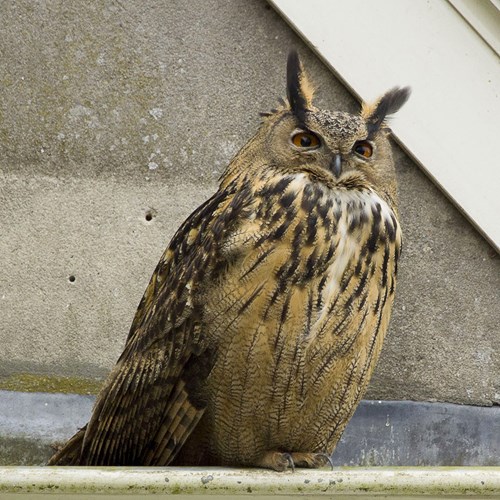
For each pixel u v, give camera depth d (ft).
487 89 35.12
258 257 25.20
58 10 35.12
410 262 35.37
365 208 26.43
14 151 34.78
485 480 21.90
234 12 35.47
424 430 34.78
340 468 23.08
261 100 35.29
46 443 33.71
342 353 25.90
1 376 34.06
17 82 34.96
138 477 21.79
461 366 35.22
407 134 34.99
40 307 34.42
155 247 34.68
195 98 35.19
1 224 34.58
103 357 34.35
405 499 22.29
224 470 22.44
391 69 35.01
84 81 35.04
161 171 34.96
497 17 34.78
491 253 35.47
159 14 35.32
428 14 35.14
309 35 34.88
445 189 35.04
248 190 26.32
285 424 26.48
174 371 26.35
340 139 26.86
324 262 25.39
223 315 25.46
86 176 34.86
